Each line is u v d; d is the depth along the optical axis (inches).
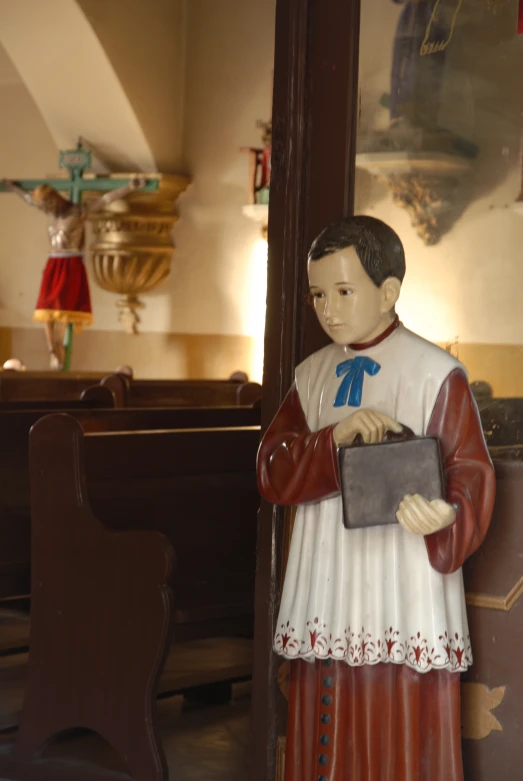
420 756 93.7
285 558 111.6
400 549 92.3
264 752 111.8
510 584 101.2
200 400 277.7
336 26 110.9
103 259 373.1
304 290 112.3
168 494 140.0
